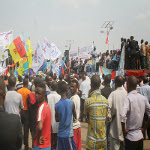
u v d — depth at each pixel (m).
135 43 10.73
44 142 2.96
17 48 8.45
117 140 3.91
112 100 3.96
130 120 3.13
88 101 3.43
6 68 10.16
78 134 4.00
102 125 3.38
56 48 10.50
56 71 12.16
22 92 5.03
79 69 16.73
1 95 2.26
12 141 2.04
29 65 9.23
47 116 3.03
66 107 3.54
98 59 15.20
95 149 3.32
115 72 9.53
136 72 10.22
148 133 5.88
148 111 3.22
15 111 4.45
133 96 3.19
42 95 3.09
